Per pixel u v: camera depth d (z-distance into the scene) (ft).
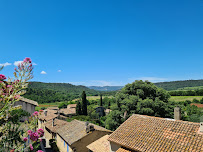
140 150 43.16
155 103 108.58
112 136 54.13
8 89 17.78
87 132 74.13
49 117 133.39
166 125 50.42
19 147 19.39
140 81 124.57
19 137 19.93
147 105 107.14
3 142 19.16
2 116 18.29
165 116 111.65
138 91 117.91
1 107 18.35
